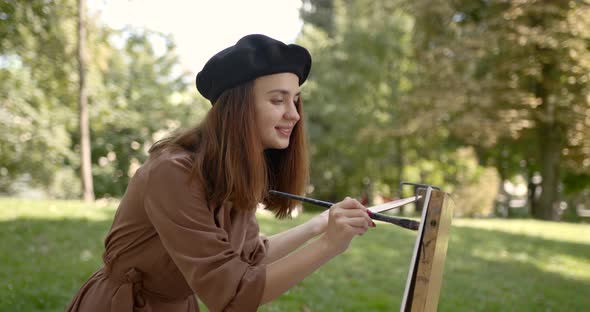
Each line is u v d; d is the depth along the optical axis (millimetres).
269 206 1768
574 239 11289
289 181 1723
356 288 5770
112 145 26109
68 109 20266
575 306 5938
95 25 13906
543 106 17953
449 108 16797
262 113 1462
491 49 17078
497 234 10914
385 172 24234
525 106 17156
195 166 1393
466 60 17250
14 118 19484
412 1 18531
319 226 1906
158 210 1368
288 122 1502
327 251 1316
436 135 20156
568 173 23438
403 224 1297
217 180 1428
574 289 6879
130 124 25266
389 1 22641
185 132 1519
